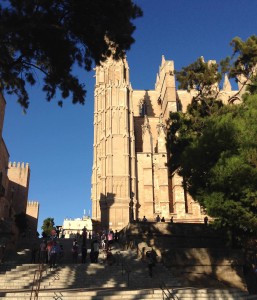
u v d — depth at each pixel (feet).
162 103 239.09
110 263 71.26
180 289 55.93
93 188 203.31
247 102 74.28
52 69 50.67
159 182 192.03
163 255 73.51
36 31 43.98
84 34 50.11
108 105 206.90
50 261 69.21
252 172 62.28
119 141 198.39
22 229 187.83
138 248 79.20
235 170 63.46
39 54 48.47
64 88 52.90
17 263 74.08
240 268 75.72
